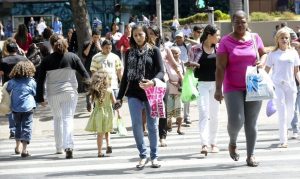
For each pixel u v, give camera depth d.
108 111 19.72
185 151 20.34
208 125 19.30
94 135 25.94
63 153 20.98
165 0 97.69
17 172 17.73
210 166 17.30
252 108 16.38
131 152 20.66
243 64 16.03
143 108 17.61
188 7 97.31
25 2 93.88
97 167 17.95
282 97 20.27
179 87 23.89
